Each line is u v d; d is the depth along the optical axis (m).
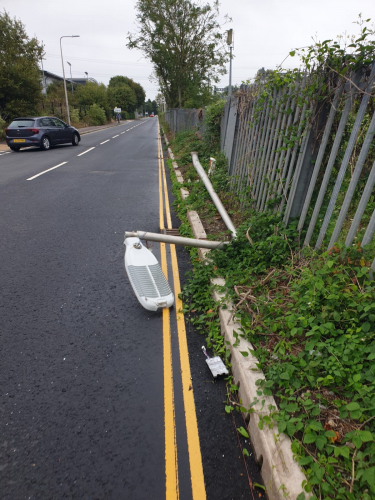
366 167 3.38
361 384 2.22
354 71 3.14
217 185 7.49
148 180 10.72
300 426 2.06
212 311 3.63
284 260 4.02
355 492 1.76
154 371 2.95
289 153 4.27
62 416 2.49
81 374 2.89
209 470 2.14
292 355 2.68
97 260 5.04
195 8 21.92
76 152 16.86
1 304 3.86
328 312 2.81
